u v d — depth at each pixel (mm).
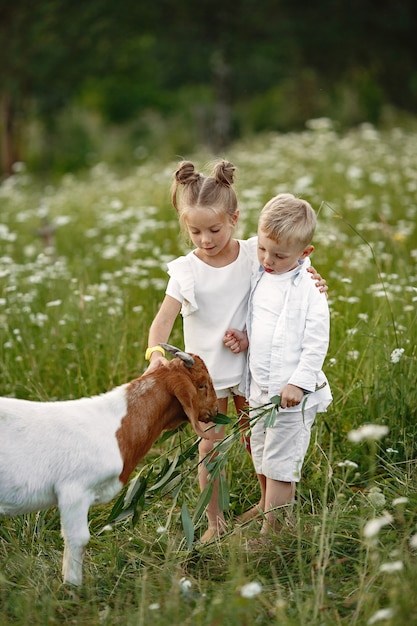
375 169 13742
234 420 6031
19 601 4402
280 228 5113
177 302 5488
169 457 6312
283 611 4070
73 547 4590
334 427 6430
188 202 5281
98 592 4660
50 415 4648
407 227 10883
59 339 7910
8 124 29828
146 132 38125
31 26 25453
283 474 5328
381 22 24422
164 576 4625
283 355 5258
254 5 24469
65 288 8930
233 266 5508
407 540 4789
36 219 13891
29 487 4516
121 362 7457
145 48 26734
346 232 11070
